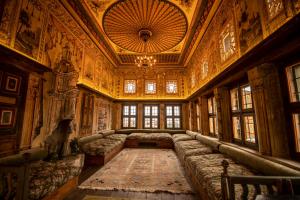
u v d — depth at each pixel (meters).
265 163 2.66
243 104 4.15
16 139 3.35
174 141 7.97
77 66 5.83
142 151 8.01
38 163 3.63
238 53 3.79
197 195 3.46
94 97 7.41
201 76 6.98
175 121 10.32
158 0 4.63
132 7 4.89
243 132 4.09
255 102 3.17
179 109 10.39
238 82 4.29
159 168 5.27
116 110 10.49
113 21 5.51
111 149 6.23
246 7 3.46
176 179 4.33
